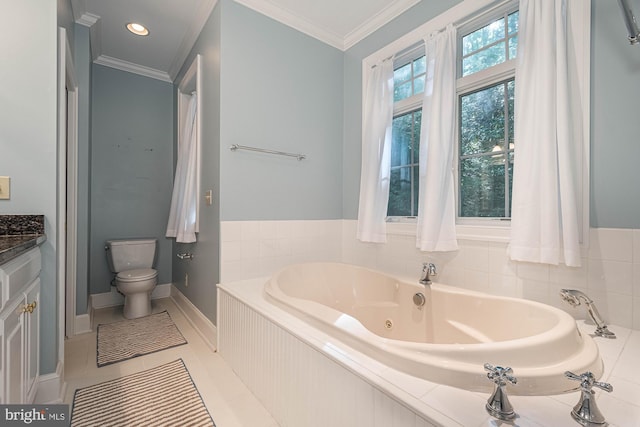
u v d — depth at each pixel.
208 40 2.22
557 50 1.37
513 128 1.69
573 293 1.22
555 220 1.37
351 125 2.65
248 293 1.76
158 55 2.90
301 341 1.16
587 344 1.00
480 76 1.79
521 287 1.56
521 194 1.47
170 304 3.01
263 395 1.42
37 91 1.38
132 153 3.11
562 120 1.35
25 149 1.36
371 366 0.93
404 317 1.84
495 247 1.66
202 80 2.37
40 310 1.35
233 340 1.75
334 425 1.00
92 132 2.89
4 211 1.32
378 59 2.37
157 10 2.24
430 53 1.92
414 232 2.09
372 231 2.29
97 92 2.92
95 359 1.87
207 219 2.23
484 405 0.75
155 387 1.57
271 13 2.21
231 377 1.68
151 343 2.11
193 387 1.58
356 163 2.60
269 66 2.22
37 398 1.34
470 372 0.83
